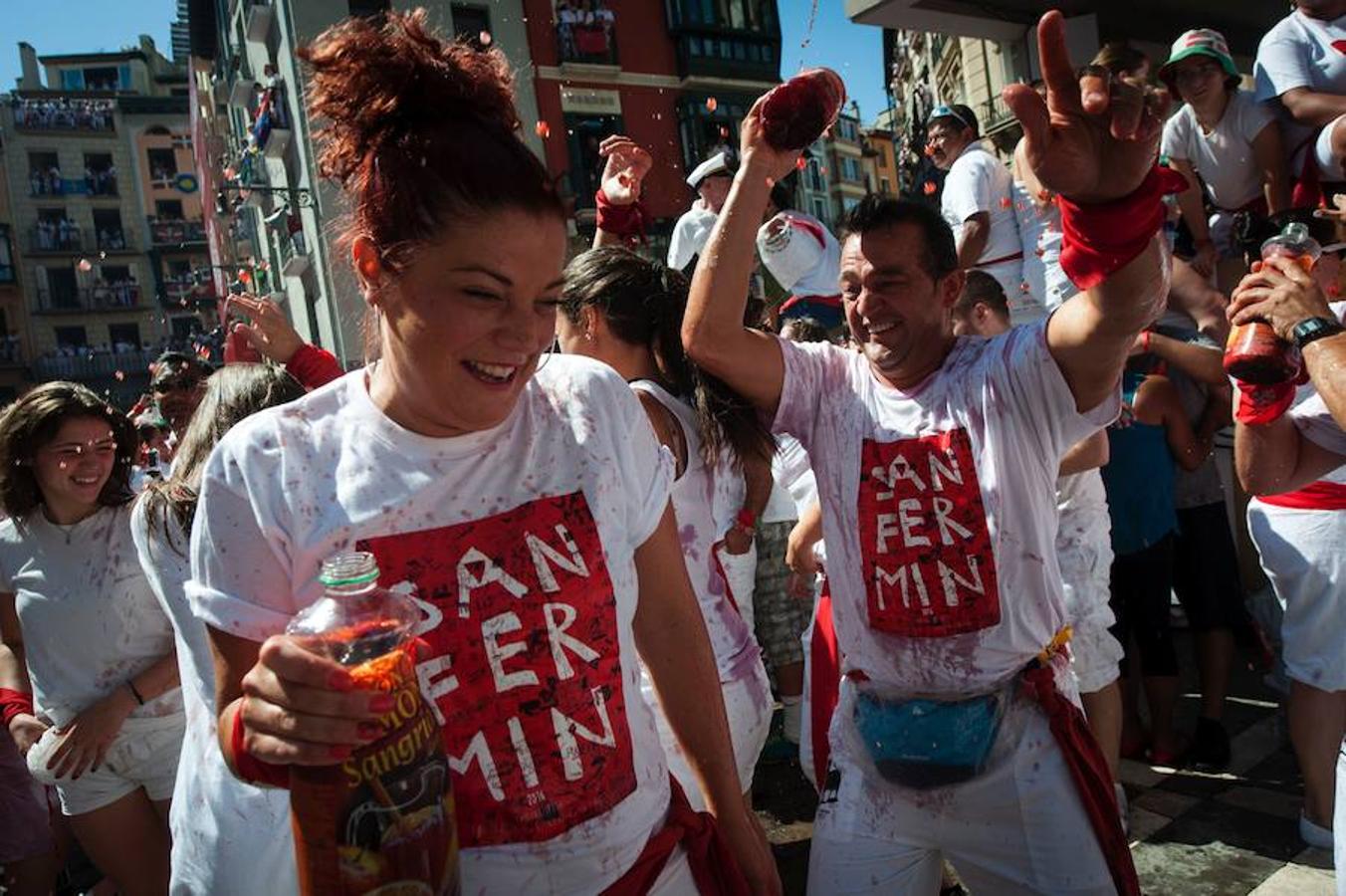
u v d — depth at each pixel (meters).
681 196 22.11
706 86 22.12
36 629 2.58
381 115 1.14
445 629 1.21
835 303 5.23
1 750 3.24
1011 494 1.83
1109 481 3.48
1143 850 2.96
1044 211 4.47
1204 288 3.77
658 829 1.38
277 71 19.92
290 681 0.98
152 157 46.97
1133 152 1.42
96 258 46.00
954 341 1.97
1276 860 2.82
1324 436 1.97
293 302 22.42
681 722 1.52
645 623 1.50
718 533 2.32
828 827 2.03
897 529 1.90
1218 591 3.54
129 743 2.59
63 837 3.59
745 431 2.22
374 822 1.03
